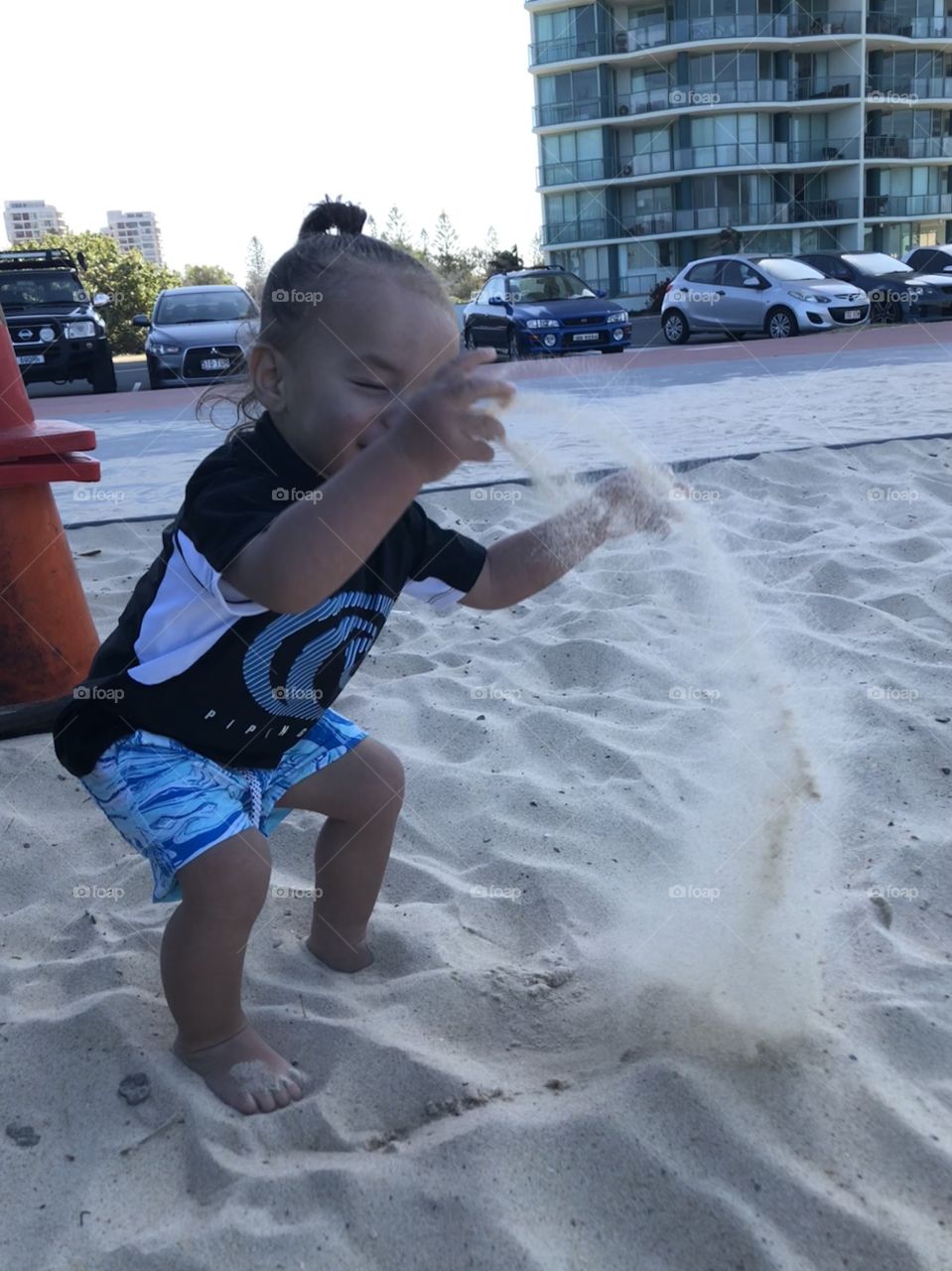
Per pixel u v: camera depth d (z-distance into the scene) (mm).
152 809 1815
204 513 1661
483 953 2312
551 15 42312
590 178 43781
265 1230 1604
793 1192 1644
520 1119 1777
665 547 4719
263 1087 1872
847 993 2092
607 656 3730
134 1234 1629
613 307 16453
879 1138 1738
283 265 1692
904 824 2701
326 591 1509
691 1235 1599
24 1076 1934
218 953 1822
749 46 40844
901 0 41688
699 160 42312
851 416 7578
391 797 2166
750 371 10969
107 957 2254
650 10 41438
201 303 14781
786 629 3777
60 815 2938
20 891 2619
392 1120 1849
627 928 2324
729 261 18328
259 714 1872
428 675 3664
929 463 6172
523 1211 1628
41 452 3324
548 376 2061
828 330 17000
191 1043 1914
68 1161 1777
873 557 4523
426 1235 1600
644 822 2744
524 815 2820
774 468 6031
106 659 1883
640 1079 1838
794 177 43188
